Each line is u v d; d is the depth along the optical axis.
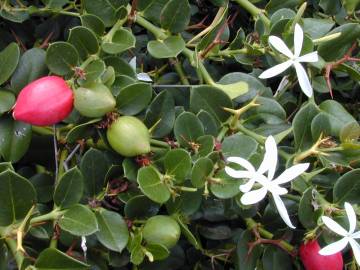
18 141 0.40
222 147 0.41
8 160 0.39
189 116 0.41
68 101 0.37
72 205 0.37
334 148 0.42
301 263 0.45
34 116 0.36
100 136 0.39
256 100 0.45
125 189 0.41
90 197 0.40
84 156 0.39
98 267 0.41
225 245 0.48
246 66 0.51
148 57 0.51
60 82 0.37
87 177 0.40
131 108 0.39
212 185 0.39
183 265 0.50
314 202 0.40
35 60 0.41
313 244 0.41
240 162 0.37
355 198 0.41
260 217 0.46
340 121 0.45
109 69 0.39
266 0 0.56
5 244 0.36
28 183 0.35
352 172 0.40
